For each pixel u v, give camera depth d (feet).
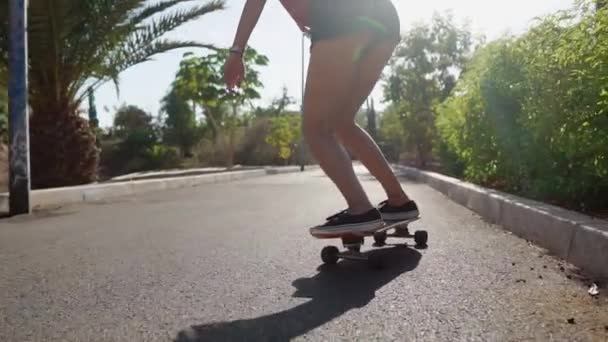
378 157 12.16
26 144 23.36
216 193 34.17
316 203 25.46
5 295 9.24
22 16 23.48
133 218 20.70
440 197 28.84
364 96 11.34
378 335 6.95
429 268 10.64
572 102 15.34
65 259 12.36
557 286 9.23
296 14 10.35
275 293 9.04
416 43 93.56
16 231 17.54
